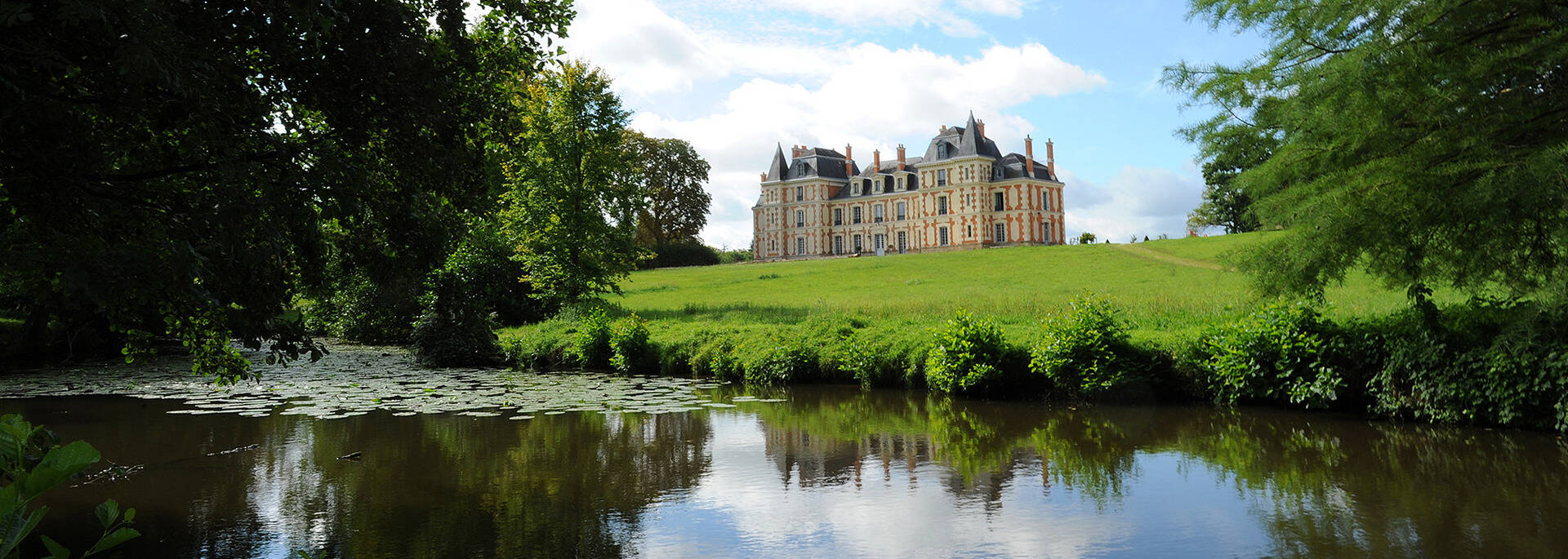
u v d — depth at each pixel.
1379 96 8.48
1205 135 10.35
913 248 85.44
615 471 7.99
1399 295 15.13
